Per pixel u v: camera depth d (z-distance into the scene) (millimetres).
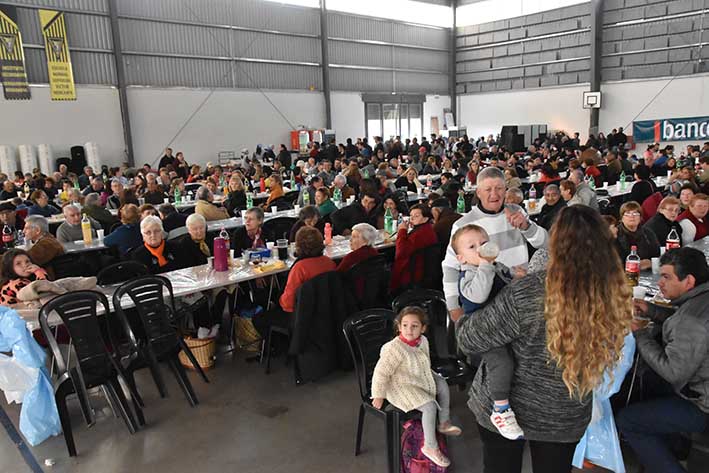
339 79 17438
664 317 2373
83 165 12391
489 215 2377
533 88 18672
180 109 14102
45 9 11672
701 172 8023
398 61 18922
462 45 20297
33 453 2836
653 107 16156
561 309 1317
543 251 2127
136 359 3184
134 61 13227
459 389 3377
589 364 1337
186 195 9039
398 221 5410
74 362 3107
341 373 3660
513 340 1462
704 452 2465
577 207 1367
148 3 13242
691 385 2105
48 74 11891
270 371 3730
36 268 3350
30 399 2859
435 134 19203
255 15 15148
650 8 15719
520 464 1632
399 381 2426
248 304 4176
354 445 2818
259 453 2775
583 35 17094
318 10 16453
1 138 11469
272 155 14570
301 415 3143
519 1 18438
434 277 4246
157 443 2902
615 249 1344
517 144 17500
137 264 3799
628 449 2637
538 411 1461
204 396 3408
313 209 4879
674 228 4141
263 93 15656
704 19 14836
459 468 2564
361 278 3670
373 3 17844
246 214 4609
